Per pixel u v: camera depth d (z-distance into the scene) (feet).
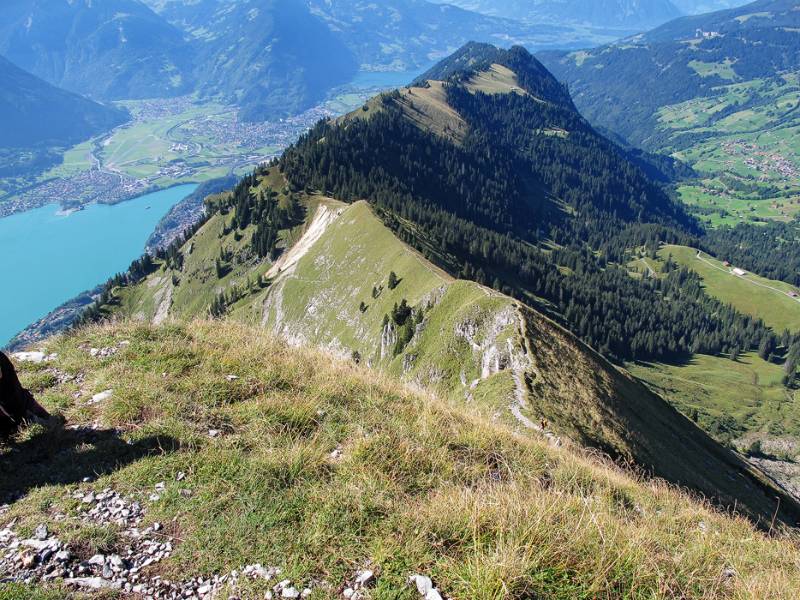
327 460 32.83
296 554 24.30
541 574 22.75
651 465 130.82
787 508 195.21
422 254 440.45
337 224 504.02
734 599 24.94
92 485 29.73
